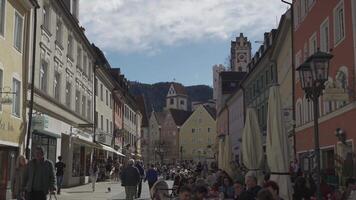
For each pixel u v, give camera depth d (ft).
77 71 129.49
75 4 130.11
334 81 70.95
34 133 91.91
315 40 89.81
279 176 42.52
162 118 466.70
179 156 424.05
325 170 75.05
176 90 524.93
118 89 205.36
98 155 163.94
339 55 73.15
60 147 112.78
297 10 104.12
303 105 99.35
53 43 104.12
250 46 368.27
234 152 230.89
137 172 76.18
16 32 82.17
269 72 144.77
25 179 41.57
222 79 290.35
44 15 98.73
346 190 44.86
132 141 268.00
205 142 417.69
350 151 68.08
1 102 71.46
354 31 66.39
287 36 116.88
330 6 78.64
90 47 143.54
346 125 70.33
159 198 32.12
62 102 112.47
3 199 74.59
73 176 126.41
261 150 56.59
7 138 75.41
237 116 222.07
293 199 48.39
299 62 102.17
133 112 273.75
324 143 82.84
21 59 83.61
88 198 87.10
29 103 86.28
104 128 176.14
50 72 102.17
